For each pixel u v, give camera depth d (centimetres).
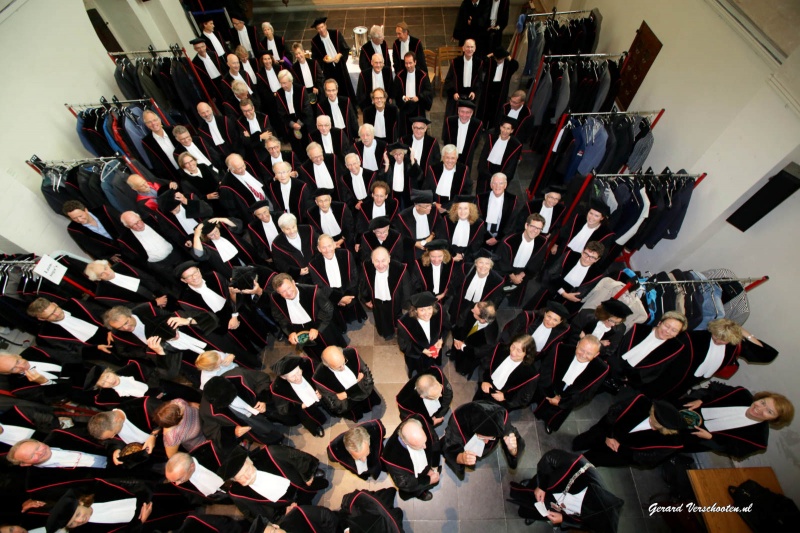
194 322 449
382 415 509
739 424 357
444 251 460
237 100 802
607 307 393
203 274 477
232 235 534
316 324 462
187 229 571
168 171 701
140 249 532
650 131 595
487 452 375
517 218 547
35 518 366
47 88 627
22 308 496
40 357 464
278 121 839
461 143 657
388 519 336
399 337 440
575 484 336
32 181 575
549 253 568
